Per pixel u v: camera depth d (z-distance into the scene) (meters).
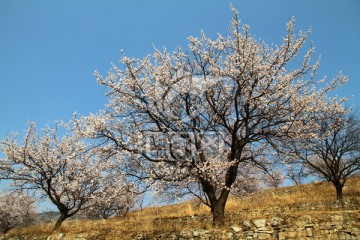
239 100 12.48
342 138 19.86
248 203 20.34
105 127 11.62
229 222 12.16
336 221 9.87
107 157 11.86
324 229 9.77
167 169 10.98
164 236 11.52
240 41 11.44
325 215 10.22
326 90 12.76
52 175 16.88
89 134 11.59
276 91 11.90
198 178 11.70
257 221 10.55
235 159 11.49
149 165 11.70
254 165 13.38
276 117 12.43
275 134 11.99
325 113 13.33
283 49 11.80
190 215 18.16
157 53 12.44
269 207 17.80
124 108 12.24
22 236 15.27
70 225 17.44
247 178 15.61
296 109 11.93
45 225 17.77
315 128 12.65
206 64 12.59
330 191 22.56
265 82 12.02
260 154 13.05
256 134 12.01
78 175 17.19
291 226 10.03
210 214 16.61
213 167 11.04
